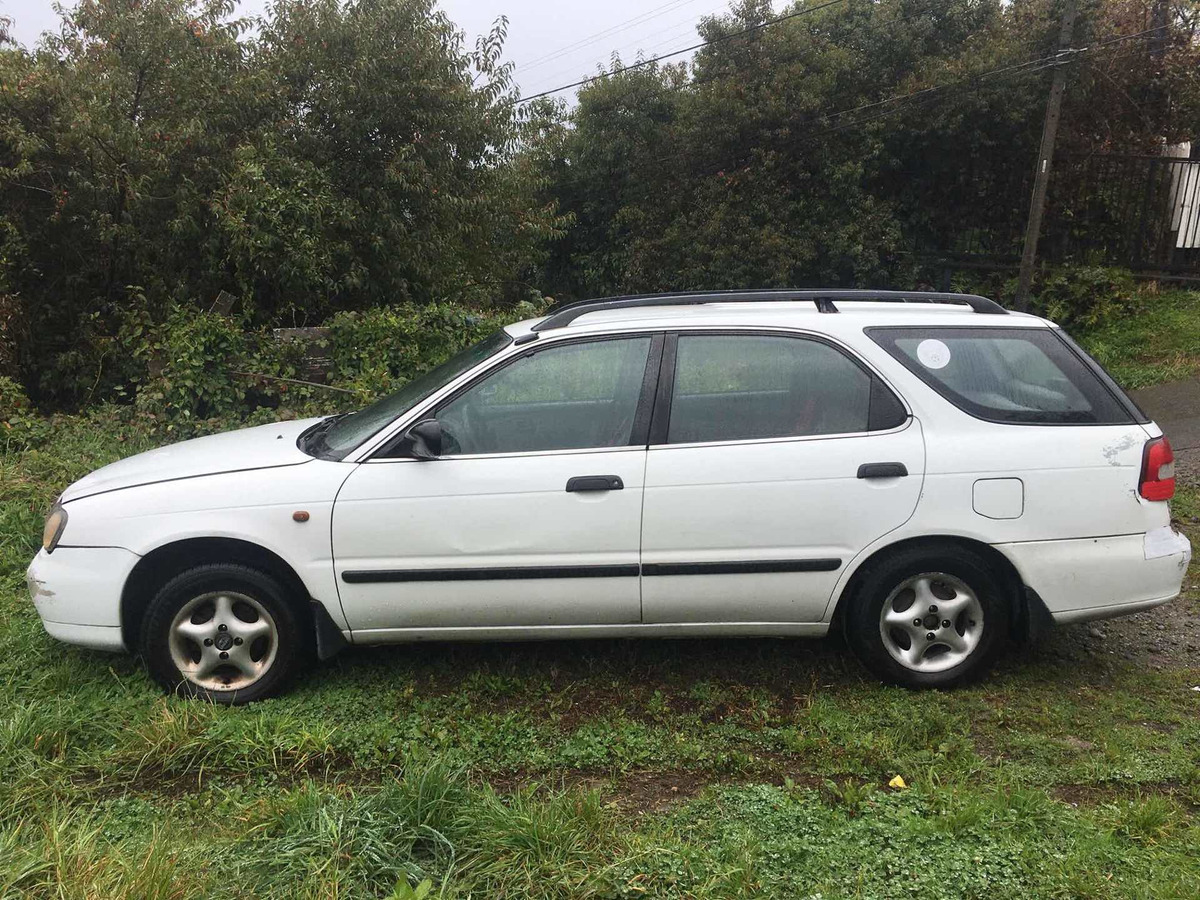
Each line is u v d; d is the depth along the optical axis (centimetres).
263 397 867
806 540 352
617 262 2019
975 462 349
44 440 739
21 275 918
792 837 269
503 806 281
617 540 350
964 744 323
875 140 1552
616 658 400
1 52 873
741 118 1638
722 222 1678
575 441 356
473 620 359
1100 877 246
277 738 325
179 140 903
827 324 363
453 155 1177
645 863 253
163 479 361
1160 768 308
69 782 302
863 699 361
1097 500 353
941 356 363
